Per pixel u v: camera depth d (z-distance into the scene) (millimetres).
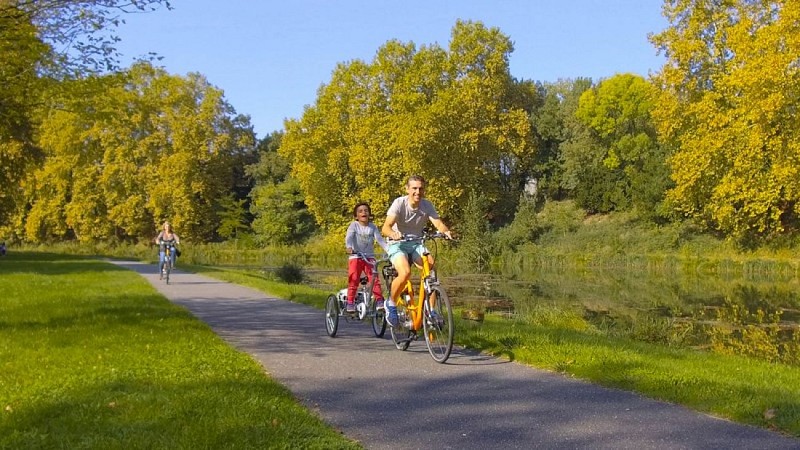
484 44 52219
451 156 50281
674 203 41844
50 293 16781
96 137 62219
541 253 47031
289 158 63125
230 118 69062
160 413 5363
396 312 8812
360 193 53719
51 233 69562
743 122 35656
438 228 8344
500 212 58000
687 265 40500
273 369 7582
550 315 16062
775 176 35438
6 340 9164
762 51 34125
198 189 63062
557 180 60438
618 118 59188
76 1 12008
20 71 12914
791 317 18672
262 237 65812
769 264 37375
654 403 6062
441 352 8031
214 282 22469
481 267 45469
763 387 6695
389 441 5020
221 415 5273
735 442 4938
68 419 5246
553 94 65875
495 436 5129
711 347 13531
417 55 51719
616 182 53750
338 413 5766
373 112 53656
